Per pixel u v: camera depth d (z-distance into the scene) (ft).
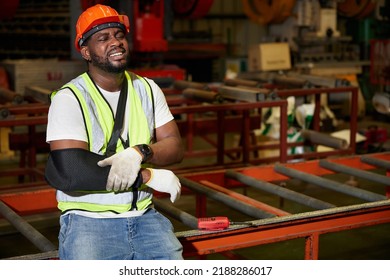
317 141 21.58
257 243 10.69
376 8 35.70
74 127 8.62
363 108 34.68
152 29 27.99
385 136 24.22
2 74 28.53
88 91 8.96
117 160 8.50
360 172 14.80
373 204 11.73
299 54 32.55
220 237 10.36
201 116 32.04
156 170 8.96
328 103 33.22
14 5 26.32
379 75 32.12
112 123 9.00
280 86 24.49
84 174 8.45
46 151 23.98
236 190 21.16
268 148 22.98
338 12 35.12
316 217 11.14
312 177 14.35
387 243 16.49
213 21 47.80
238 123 23.44
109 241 8.73
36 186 18.29
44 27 32.53
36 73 28.37
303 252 15.65
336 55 33.88
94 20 8.80
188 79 36.70
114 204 8.96
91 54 8.88
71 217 8.89
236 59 40.04
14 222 11.21
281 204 19.66
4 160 25.11
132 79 9.45
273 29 33.81
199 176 14.83
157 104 9.62
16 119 16.87
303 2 31.94
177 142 9.47
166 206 11.95
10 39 33.78
